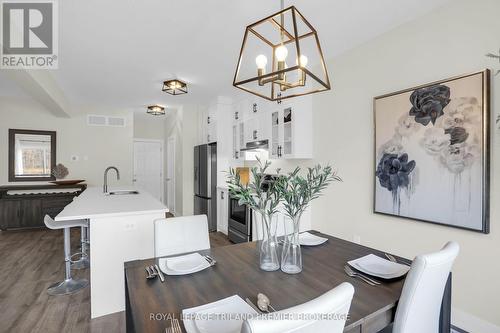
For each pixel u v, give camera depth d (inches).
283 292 46.3
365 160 109.1
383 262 59.5
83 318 84.9
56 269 122.2
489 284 73.9
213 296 44.8
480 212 74.3
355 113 112.7
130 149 232.4
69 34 98.7
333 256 64.6
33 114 202.5
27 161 200.1
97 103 210.2
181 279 51.1
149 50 112.6
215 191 192.9
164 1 79.6
